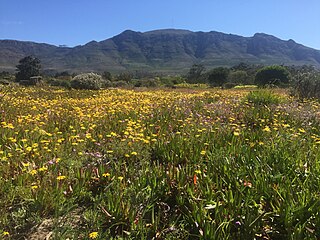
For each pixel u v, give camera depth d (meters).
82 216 3.43
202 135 5.65
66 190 3.78
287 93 15.59
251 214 3.05
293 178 3.89
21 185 3.78
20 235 3.12
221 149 4.84
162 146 5.03
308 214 3.03
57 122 6.90
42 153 4.71
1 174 3.93
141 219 3.24
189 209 3.43
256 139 5.53
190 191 3.52
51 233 3.14
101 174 4.05
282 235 3.03
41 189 3.55
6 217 3.23
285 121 7.50
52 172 4.09
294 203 3.20
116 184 3.89
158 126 6.56
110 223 3.29
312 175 3.77
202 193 3.54
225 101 10.73
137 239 3.10
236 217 3.09
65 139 5.62
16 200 3.60
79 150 5.10
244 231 2.95
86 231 3.14
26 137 5.44
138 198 3.60
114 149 5.07
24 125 6.31
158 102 11.04
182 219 3.42
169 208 3.54
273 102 10.12
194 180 3.78
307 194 3.29
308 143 5.29
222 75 47.19
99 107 9.34
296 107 9.43
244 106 9.20
